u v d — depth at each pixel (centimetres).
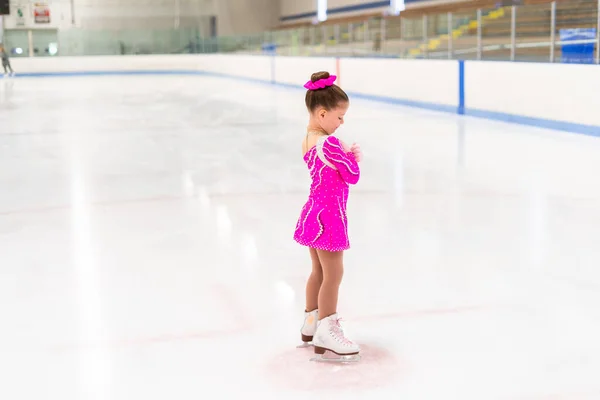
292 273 366
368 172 655
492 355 262
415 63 1256
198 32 2833
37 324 302
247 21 3017
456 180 609
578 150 759
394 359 260
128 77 2538
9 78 2475
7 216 501
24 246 424
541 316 301
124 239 436
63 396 238
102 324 301
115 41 2719
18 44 2627
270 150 814
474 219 474
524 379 242
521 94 985
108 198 559
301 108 1348
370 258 390
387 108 1277
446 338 279
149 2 2902
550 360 257
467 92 1116
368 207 513
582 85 865
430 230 448
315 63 1702
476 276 356
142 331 292
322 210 244
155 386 243
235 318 305
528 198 535
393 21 1439
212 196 562
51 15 2802
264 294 335
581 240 420
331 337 256
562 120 909
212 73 2636
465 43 1220
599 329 286
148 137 952
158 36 2777
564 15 1000
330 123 244
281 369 253
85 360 265
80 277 365
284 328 292
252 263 384
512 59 1050
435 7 1473
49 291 344
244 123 1105
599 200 524
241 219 483
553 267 369
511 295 328
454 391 234
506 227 452
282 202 535
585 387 236
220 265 382
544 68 932
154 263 387
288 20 2895
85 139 939
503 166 672
